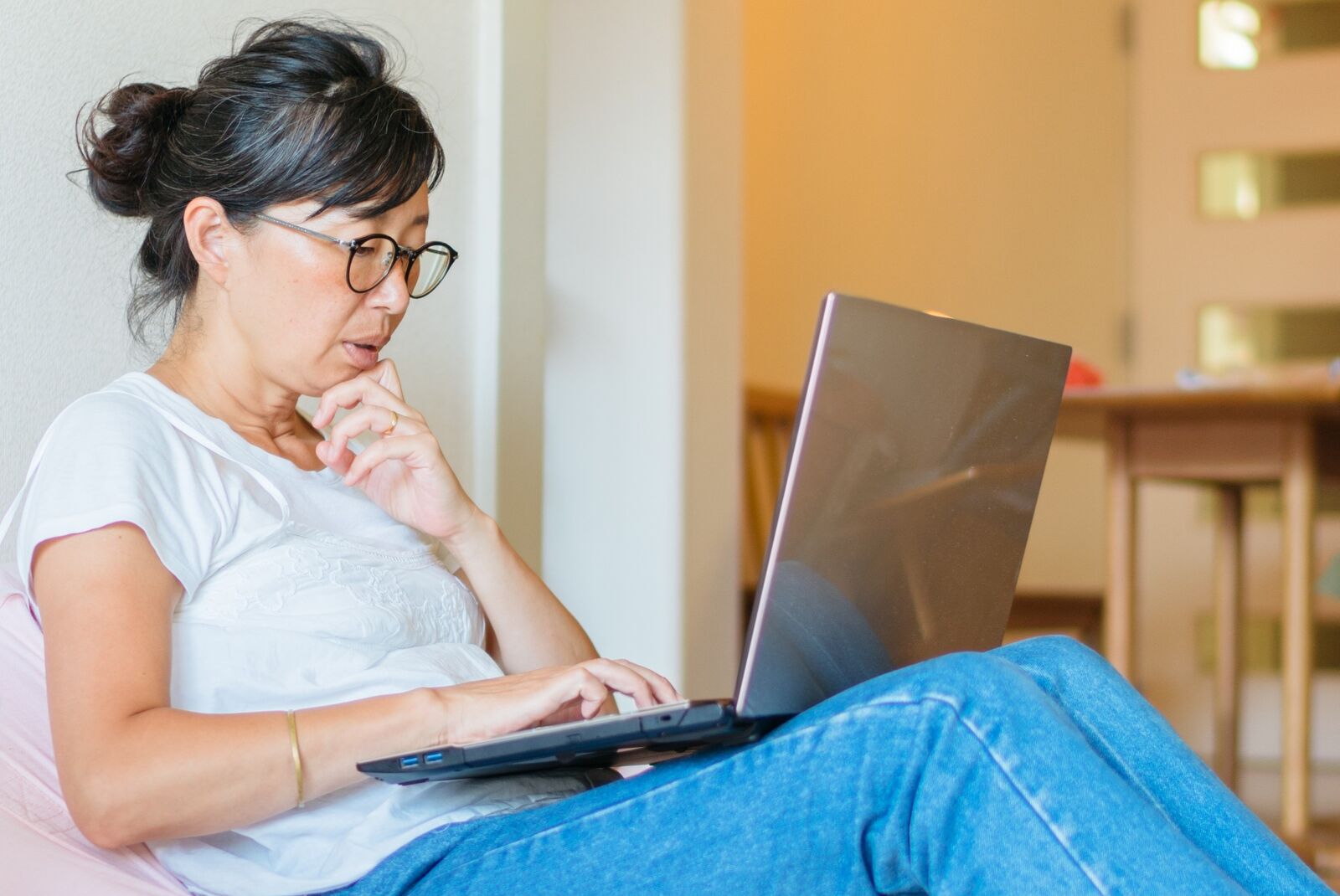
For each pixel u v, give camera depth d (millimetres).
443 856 1039
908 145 4582
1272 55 4562
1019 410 1163
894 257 4562
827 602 1004
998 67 4703
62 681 970
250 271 1190
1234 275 4586
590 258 2932
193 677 1082
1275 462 2877
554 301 2949
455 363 2084
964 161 4660
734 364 3111
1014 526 1211
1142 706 1094
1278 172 4566
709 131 2994
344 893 1050
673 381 2883
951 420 1083
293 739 983
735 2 3104
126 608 991
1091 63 4715
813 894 963
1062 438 3504
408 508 1313
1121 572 3006
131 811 938
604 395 2920
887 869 956
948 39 4637
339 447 1248
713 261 3016
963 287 4652
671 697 1146
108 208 1273
